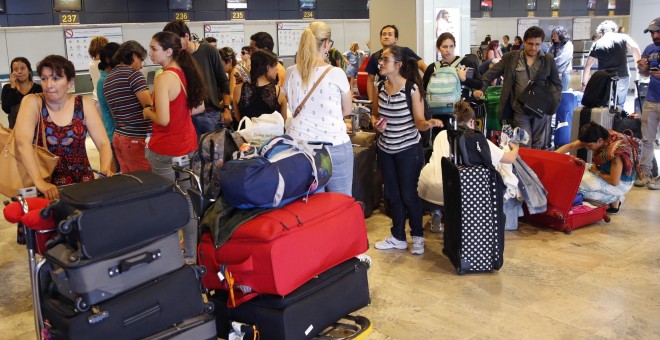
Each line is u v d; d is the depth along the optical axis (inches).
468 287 142.3
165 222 90.7
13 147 118.4
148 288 90.6
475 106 215.6
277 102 168.7
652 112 222.2
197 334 96.0
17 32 357.4
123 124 164.7
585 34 687.1
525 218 188.5
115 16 469.4
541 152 183.2
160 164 147.3
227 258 105.4
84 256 83.9
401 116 153.5
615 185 183.6
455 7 268.4
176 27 180.4
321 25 136.6
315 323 108.5
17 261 173.3
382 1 266.1
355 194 189.6
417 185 159.6
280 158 109.0
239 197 104.3
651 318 124.6
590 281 143.3
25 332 129.2
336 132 137.3
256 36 213.8
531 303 133.0
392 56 150.2
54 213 89.6
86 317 84.9
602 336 118.2
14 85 234.2
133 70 161.0
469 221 145.7
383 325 125.7
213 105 205.5
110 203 85.1
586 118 232.7
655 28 217.9
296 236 103.8
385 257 162.9
